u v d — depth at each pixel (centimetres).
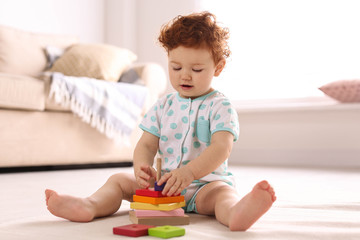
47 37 307
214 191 92
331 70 296
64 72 273
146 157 103
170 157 103
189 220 89
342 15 293
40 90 218
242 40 332
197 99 104
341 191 145
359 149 272
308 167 267
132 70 280
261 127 312
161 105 109
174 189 85
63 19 351
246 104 329
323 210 104
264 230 79
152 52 373
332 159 281
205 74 98
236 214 77
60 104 226
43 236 76
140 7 380
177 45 96
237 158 323
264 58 323
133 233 74
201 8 349
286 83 314
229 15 337
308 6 305
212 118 100
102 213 93
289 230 78
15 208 109
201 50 96
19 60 282
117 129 245
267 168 259
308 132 291
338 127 279
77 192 140
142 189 89
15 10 317
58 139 230
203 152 93
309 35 305
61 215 88
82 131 240
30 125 220
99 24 380
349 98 265
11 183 168
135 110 255
